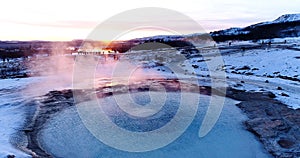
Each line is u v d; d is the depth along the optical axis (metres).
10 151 15.60
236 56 54.97
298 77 37.66
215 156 15.69
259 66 45.81
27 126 20.39
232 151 16.31
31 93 30.34
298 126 19.55
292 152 16.09
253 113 22.92
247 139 17.97
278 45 62.75
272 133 18.58
